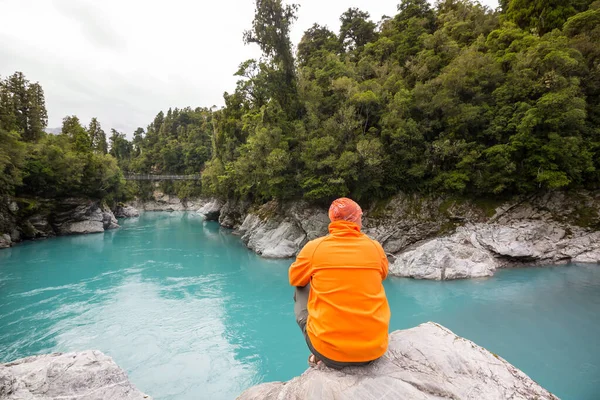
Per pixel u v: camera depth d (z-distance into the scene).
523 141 19.67
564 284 15.20
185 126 101.25
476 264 17.23
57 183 35.88
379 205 23.95
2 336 11.98
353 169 22.75
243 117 36.19
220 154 43.34
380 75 31.00
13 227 30.62
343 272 2.20
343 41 44.69
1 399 4.00
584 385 8.16
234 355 10.77
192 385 9.16
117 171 50.69
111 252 27.17
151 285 18.30
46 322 13.24
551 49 20.48
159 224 48.53
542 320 11.84
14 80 41.91
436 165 22.83
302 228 25.11
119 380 4.91
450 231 20.66
